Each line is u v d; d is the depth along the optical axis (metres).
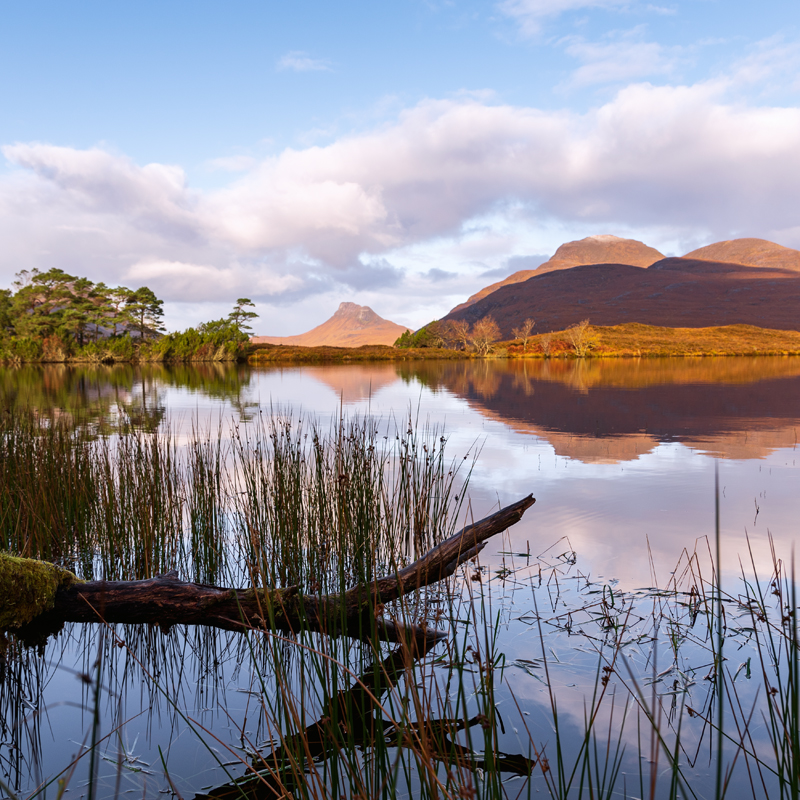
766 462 6.04
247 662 2.28
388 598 2.40
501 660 2.20
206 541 3.24
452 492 4.72
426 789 1.47
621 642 2.33
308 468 4.46
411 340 67.94
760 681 2.03
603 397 14.07
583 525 3.91
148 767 1.68
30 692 2.08
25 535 3.07
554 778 1.58
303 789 1.38
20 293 55.56
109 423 8.93
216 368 36.66
